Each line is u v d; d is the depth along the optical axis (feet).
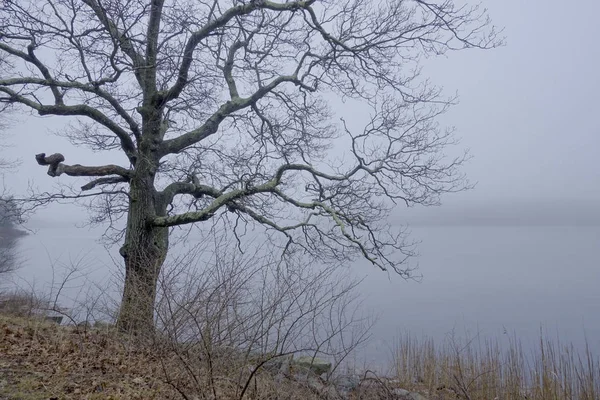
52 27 30.83
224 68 39.37
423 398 30.04
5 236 86.28
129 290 25.95
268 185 34.55
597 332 75.87
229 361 20.25
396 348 38.52
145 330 24.22
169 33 34.14
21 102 32.04
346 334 29.09
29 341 25.21
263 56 38.55
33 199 35.42
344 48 36.32
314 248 37.06
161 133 37.29
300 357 26.05
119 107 33.45
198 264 22.97
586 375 33.94
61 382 19.69
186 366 18.38
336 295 21.53
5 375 19.56
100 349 24.81
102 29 31.12
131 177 34.60
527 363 36.88
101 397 18.54
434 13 35.27
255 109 39.52
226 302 19.53
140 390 19.70
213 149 42.06
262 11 34.99
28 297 41.63
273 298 20.17
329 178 36.55
